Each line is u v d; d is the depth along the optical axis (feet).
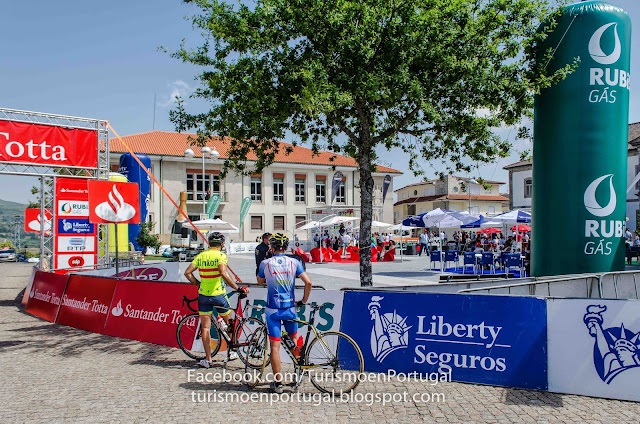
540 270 31.45
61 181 44.21
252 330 21.17
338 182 96.07
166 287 24.08
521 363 16.47
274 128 28.58
